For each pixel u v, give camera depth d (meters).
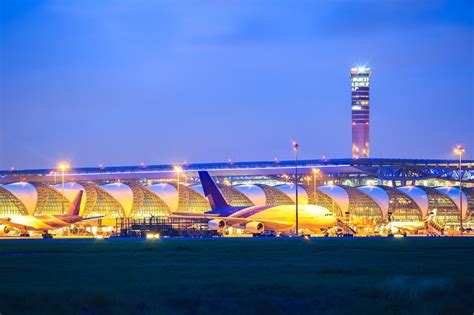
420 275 55.00
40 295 43.59
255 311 42.16
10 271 59.69
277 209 146.50
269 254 79.44
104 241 117.81
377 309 42.22
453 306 42.47
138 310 41.50
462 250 86.00
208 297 44.62
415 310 42.16
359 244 100.69
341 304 43.50
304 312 42.16
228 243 106.06
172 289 47.09
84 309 41.28
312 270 59.19
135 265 65.12
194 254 80.06
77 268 62.25
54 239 132.88
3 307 40.91
